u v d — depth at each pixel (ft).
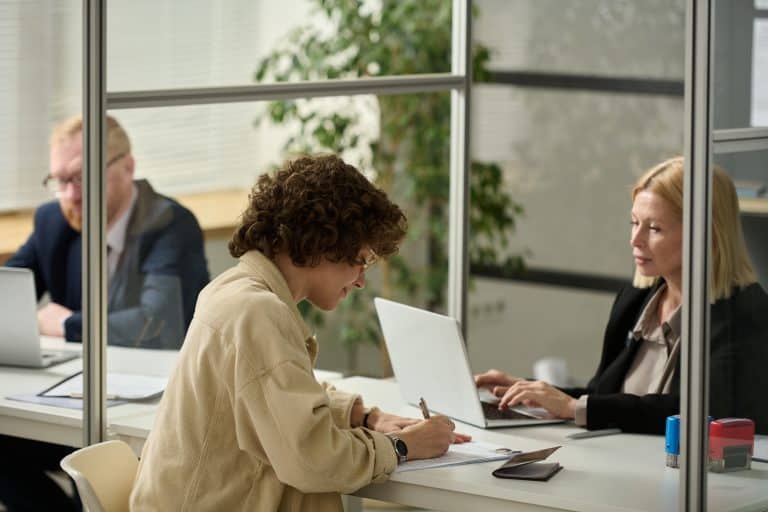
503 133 20.04
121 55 17.17
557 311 19.77
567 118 19.39
